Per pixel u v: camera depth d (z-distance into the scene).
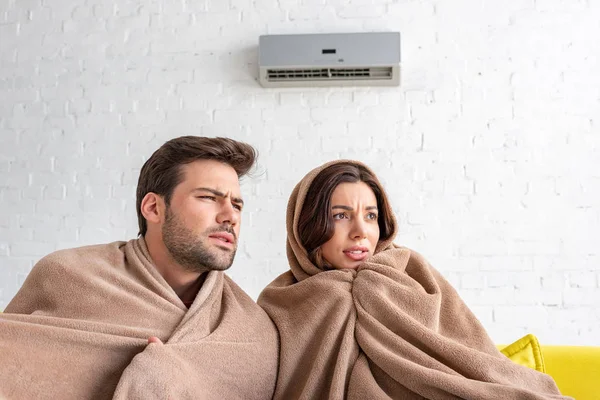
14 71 3.28
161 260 1.44
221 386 1.31
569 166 3.02
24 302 1.38
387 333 1.35
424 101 3.11
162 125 3.18
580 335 2.91
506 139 3.05
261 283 3.01
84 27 3.29
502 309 2.95
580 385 1.46
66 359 1.25
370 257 1.51
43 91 3.25
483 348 1.42
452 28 3.15
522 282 2.96
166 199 1.42
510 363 1.32
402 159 3.07
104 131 3.20
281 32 3.21
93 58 3.26
